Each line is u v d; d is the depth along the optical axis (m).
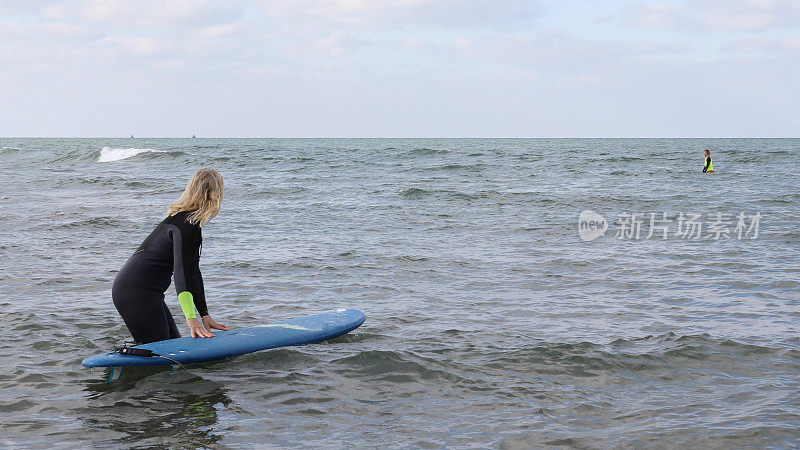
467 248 10.55
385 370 4.70
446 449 3.44
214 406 4.04
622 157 43.25
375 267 8.92
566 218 14.37
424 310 6.62
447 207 16.45
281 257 9.61
